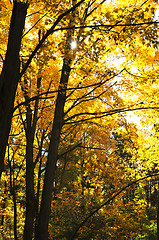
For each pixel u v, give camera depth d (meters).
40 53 4.88
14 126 9.23
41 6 5.32
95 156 15.21
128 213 14.27
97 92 6.88
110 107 7.40
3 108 3.45
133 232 13.45
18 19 3.71
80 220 11.92
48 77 6.71
